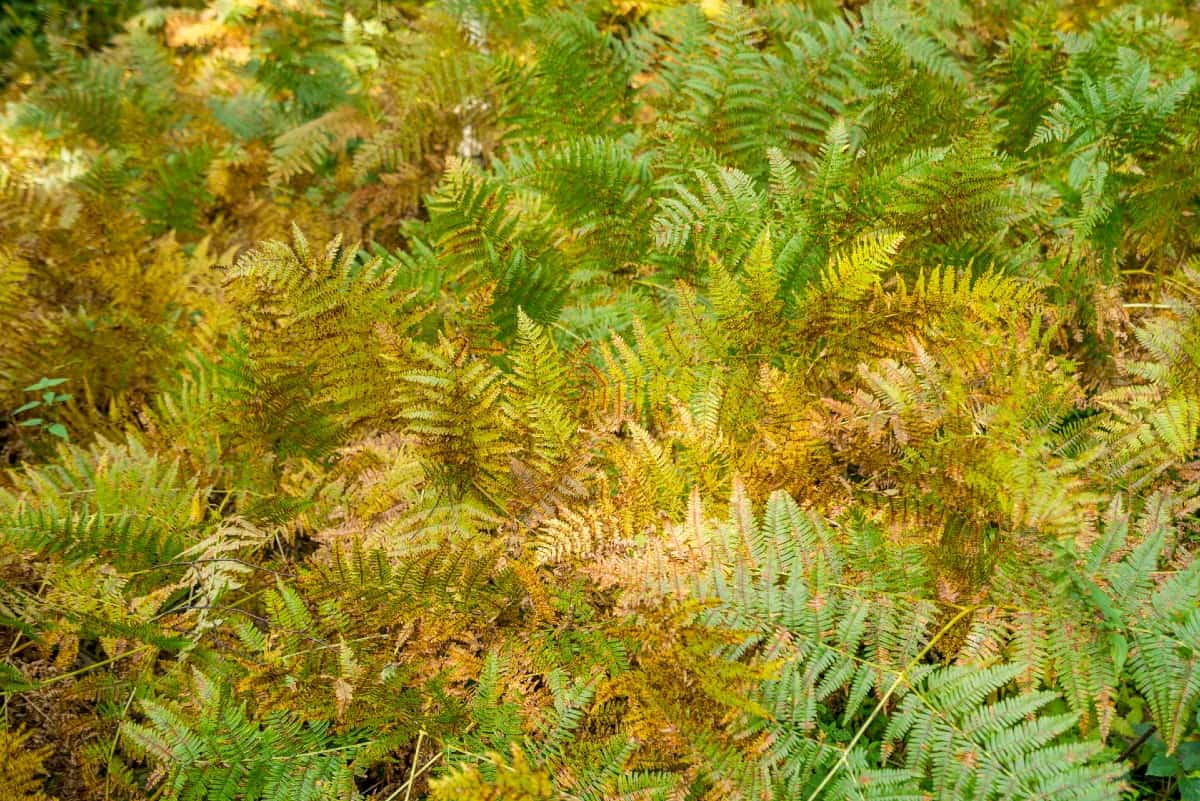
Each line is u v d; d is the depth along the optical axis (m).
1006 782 1.65
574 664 1.91
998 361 2.15
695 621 1.87
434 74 4.37
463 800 1.58
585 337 2.90
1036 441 1.81
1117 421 2.29
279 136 5.22
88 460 2.71
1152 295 2.88
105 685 2.21
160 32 7.14
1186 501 2.06
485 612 2.01
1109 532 1.86
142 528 2.34
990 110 3.07
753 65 3.32
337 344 2.39
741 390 2.33
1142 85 2.78
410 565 1.99
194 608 2.24
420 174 4.40
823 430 2.03
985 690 1.73
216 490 2.86
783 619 1.87
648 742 1.79
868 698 2.11
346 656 1.94
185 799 1.85
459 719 1.97
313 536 2.61
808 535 1.95
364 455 2.61
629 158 2.92
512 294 2.70
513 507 2.20
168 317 3.55
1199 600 1.80
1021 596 1.86
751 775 1.73
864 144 3.06
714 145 3.28
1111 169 2.82
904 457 1.99
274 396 2.54
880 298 2.29
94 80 5.53
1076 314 2.71
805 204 2.72
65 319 3.31
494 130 4.44
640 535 1.98
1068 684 1.78
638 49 4.20
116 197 4.23
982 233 2.68
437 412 2.10
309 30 5.38
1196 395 2.11
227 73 6.14
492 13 4.64
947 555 1.93
